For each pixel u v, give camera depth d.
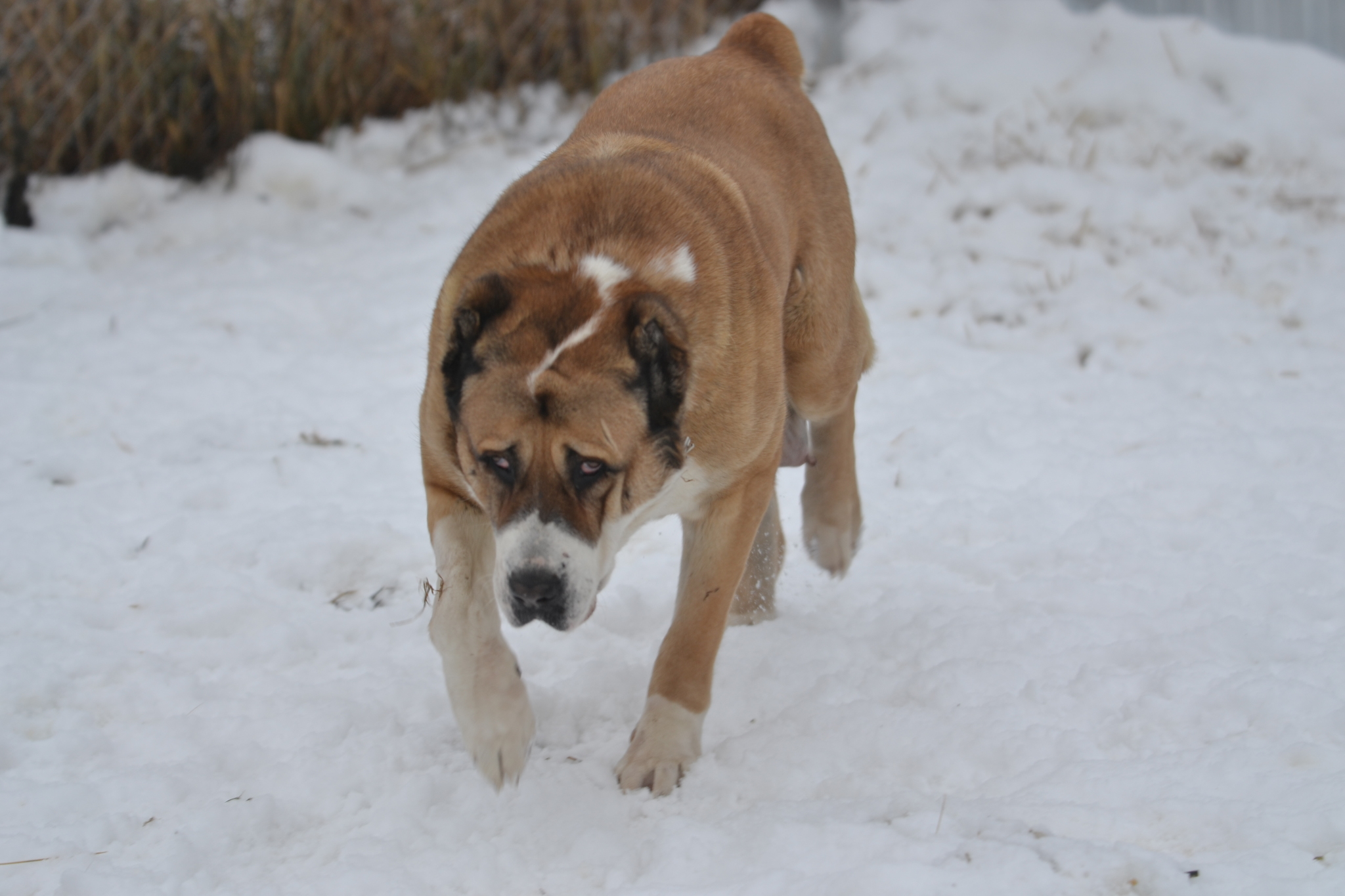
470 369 3.74
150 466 6.79
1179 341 8.46
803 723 4.30
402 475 6.81
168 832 3.80
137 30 11.23
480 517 4.27
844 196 5.52
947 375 8.13
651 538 6.16
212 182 11.28
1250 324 8.77
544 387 3.59
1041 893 3.15
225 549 5.85
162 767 4.12
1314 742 3.94
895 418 7.50
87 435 7.16
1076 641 4.80
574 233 4.09
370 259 10.11
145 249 10.52
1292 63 12.16
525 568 3.51
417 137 12.06
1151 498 6.28
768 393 4.25
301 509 6.25
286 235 10.72
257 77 11.55
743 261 4.27
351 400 7.71
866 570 5.83
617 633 5.27
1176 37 12.43
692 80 5.11
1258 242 10.02
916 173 11.15
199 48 11.42
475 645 3.99
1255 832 3.41
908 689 4.57
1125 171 11.09
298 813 3.94
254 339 8.55
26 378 7.83
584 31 12.62
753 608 5.30
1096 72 12.18
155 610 5.33
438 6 12.20
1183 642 4.68
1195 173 11.07
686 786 4.02
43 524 6.03
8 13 10.77
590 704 4.62
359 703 4.54
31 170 10.90
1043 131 11.61
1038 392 7.91
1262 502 6.10
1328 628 4.84
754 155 4.96
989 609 5.18
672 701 4.14
